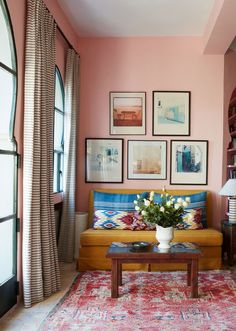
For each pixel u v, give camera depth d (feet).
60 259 14.55
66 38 14.01
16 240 9.71
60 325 8.57
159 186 15.96
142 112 15.97
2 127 9.29
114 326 8.53
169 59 15.96
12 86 9.45
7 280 9.21
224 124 16.22
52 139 11.45
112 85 16.05
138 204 12.12
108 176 16.03
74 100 14.92
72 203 14.62
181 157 15.92
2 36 9.02
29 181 9.72
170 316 9.11
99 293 10.83
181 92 15.90
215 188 15.90
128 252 10.51
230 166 17.07
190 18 13.94
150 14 13.64
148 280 12.06
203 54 15.87
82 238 13.34
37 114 10.03
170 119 15.93
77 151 15.85
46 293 10.44
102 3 12.76
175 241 13.32
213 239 13.32
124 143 16.03
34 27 9.91
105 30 15.33
